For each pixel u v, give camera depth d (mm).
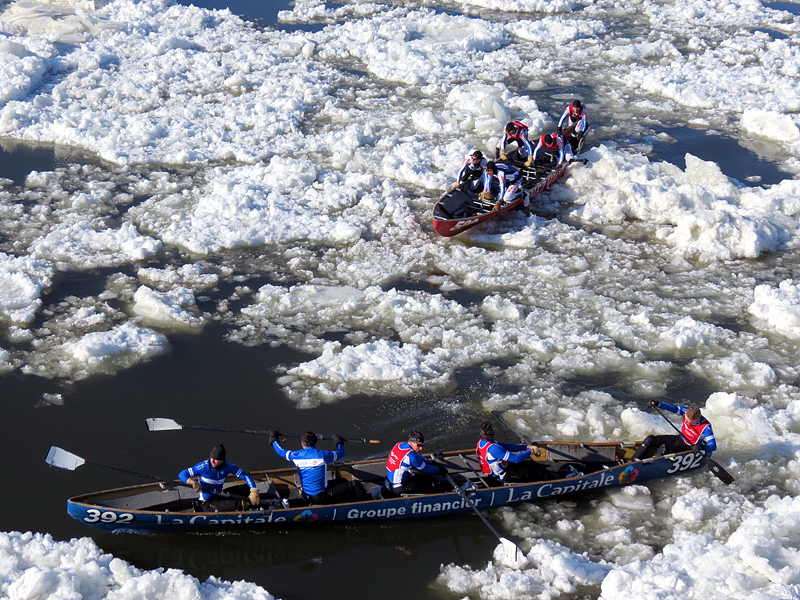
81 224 14586
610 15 31297
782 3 33531
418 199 16219
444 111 20219
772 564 7305
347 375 10852
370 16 30547
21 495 8688
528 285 13234
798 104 21281
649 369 11133
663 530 8383
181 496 8188
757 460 9414
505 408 10352
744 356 11383
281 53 25672
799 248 14727
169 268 13461
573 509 8734
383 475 8828
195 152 17844
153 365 11023
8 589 6984
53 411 10039
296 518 8164
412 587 7672
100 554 7703
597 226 15438
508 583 7539
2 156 17781
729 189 16078
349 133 18547
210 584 7461
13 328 11625
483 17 30516
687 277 13648
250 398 10430
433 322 12164
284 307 12484
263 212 15180
